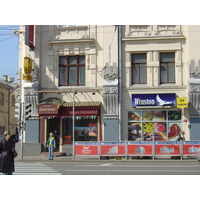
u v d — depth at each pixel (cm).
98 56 2423
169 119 2330
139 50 2373
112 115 2333
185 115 2302
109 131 2328
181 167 1605
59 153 2345
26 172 1375
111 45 2392
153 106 2303
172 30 2361
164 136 2323
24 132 2447
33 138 2412
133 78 2398
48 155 2322
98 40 2436
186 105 2241
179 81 2333
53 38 2475
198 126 2264
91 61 2419
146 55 2389
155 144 2028
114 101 2336
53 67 2467
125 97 2372
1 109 4559
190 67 2298
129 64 2380
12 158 1072
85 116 2323
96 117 2389
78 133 2411
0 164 1044
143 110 2355
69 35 2467
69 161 2039
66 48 2458
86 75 2423
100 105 2375
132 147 2041
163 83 2369
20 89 2562
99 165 1734
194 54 2309
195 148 2005
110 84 2342
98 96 2400
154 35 2364
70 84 2461
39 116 2414
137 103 2316
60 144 2409
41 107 2355
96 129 2391
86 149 2083
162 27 2375
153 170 1452
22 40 2612
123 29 2409
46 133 2428
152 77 2356
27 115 2194
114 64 2366
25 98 2438
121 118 2353
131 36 2388
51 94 2461
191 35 2333
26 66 2373
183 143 2014
